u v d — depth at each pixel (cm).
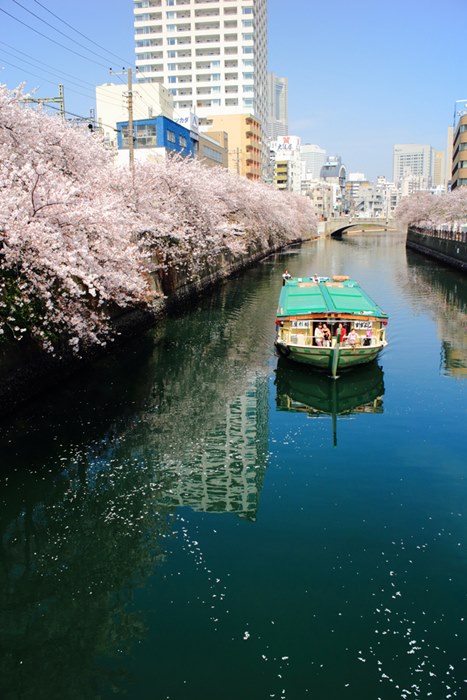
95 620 879
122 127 5603
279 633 833
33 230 1431
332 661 783
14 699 743
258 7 10338
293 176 15062
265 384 1969
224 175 4822
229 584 939
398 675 760
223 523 1119
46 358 1752
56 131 2344
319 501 1188
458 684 747
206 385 1953
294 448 1452
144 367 2138
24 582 971
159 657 796
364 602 891
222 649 807
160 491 1247
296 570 971
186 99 9631
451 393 1858
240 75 9462
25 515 1162
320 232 12412
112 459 1391
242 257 5481
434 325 2892
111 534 1093
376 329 2181
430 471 1317
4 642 843
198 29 9375
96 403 1739
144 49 9519
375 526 1095
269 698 729
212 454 1423
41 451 1414
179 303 3350
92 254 1666
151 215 2831
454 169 9962
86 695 743
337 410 1723
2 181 1498
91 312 1798
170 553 1026
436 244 6594
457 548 1024
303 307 2236
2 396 1507
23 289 1484
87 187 2109
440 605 885
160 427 1591
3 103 1853
